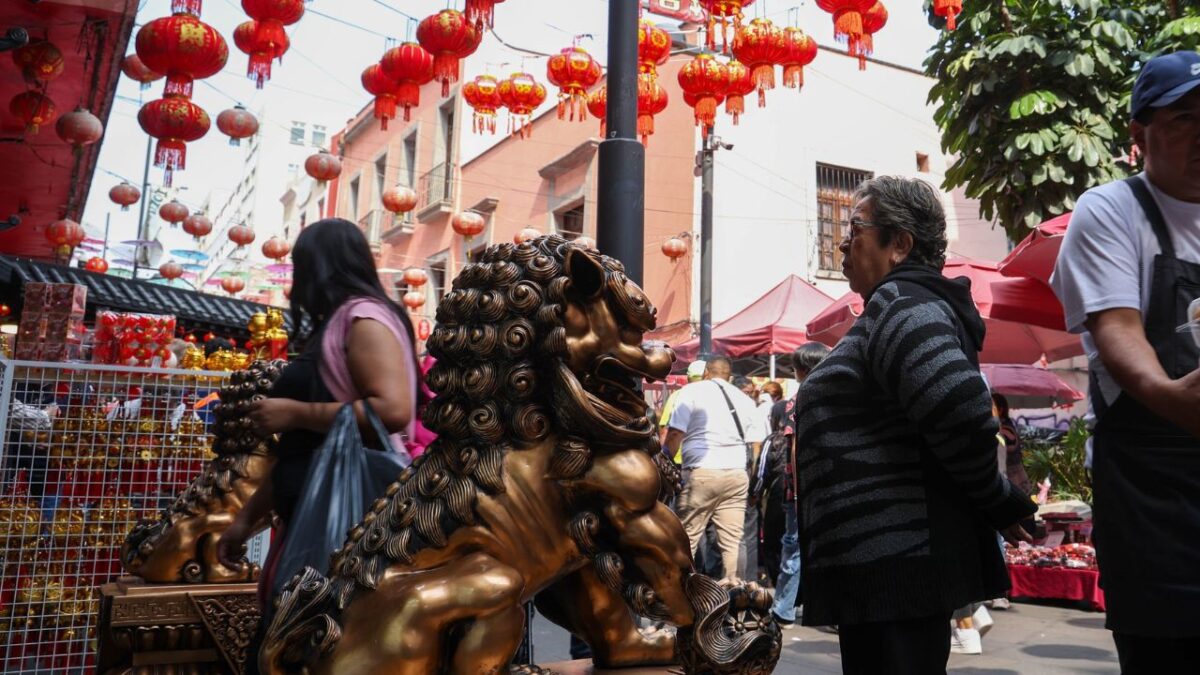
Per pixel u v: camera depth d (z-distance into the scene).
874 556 1.81
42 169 8.65
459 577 1.14
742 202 14.06
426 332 15.80
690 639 1.22
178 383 3.50
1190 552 1.57
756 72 6.09
